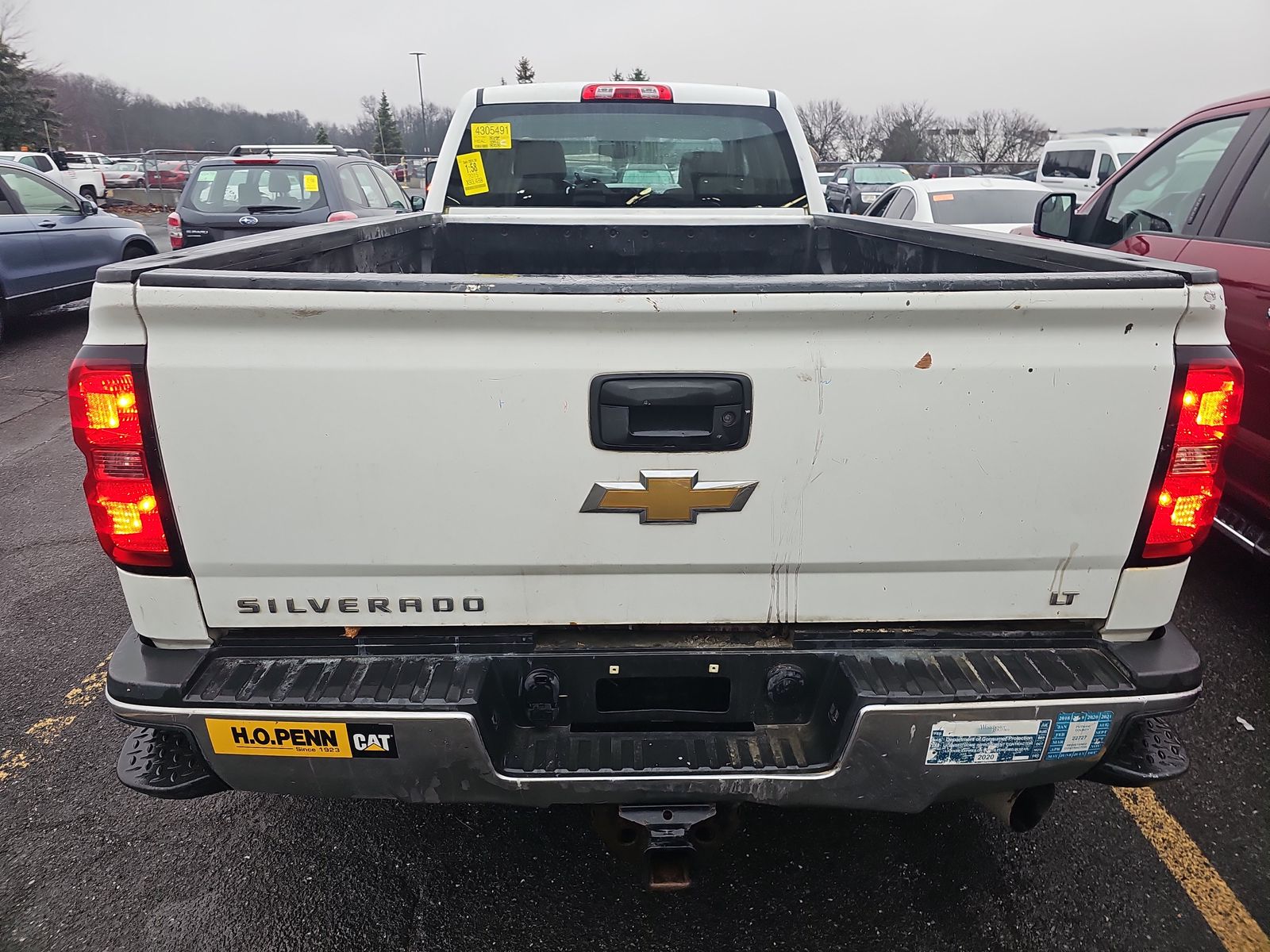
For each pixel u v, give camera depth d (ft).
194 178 28.37
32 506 16.42
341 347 5.26
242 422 5.38
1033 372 5.38
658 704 6.41
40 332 30.96
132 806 8.62
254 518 5.60
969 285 5.16
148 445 5.41
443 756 5.71
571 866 7.84
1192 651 6.07
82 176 89.10
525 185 12.94
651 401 5.36
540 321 5.20
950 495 5.64
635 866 7.80
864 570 5.88
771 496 5.62
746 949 6.98
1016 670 5.92
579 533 5.68
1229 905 7.38
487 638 6.06
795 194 13.12
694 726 6.34
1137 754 6.29
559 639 6.14
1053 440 5.53
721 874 7.70
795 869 7.76
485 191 12.93
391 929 7.19
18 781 8.96
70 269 29.43
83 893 7.54
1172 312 5.29
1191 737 9.50
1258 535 11.04
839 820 8.35
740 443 5.49
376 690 5.71
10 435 20.58
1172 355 5.41
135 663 5.88
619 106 12.64
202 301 5.10
